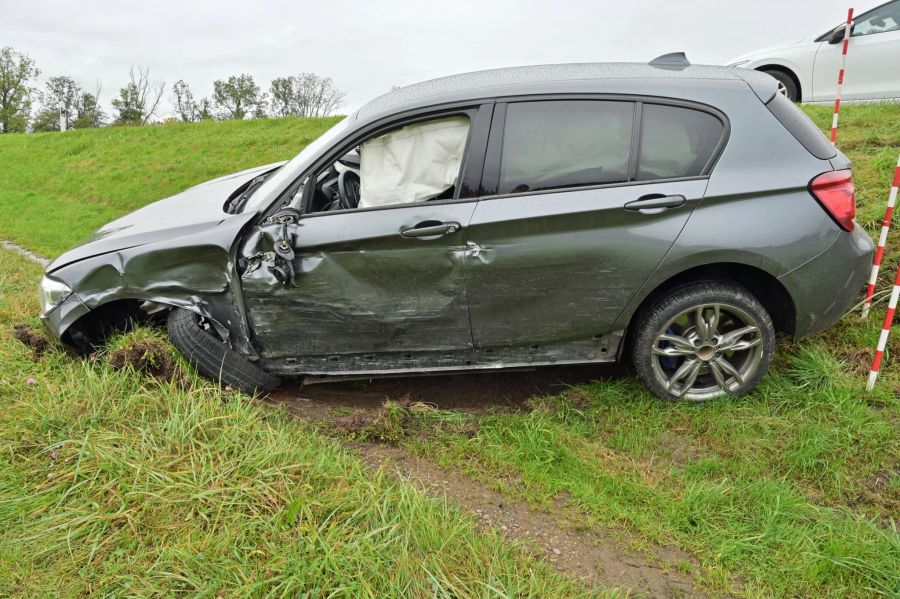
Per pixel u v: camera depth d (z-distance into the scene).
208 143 14.08
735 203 3.07
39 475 2.86
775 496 2.77
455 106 3.23
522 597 2.25
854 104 7.23
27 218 10.80
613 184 3.13
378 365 3.53
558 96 3.20
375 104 3.54
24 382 3.55
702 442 3.21
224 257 3.36
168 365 3.50
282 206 3.38
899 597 2.29
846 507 2.77
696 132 3.13
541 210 3.10
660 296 3.29
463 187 3.20
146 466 2.79
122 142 16.42
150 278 3.46
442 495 2.91
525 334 3.36
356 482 2.77
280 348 3.52
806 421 3.27
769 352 3.33
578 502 2.84
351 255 3.25
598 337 3.36
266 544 2.43
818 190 3.08
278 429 3.21
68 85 71.25
